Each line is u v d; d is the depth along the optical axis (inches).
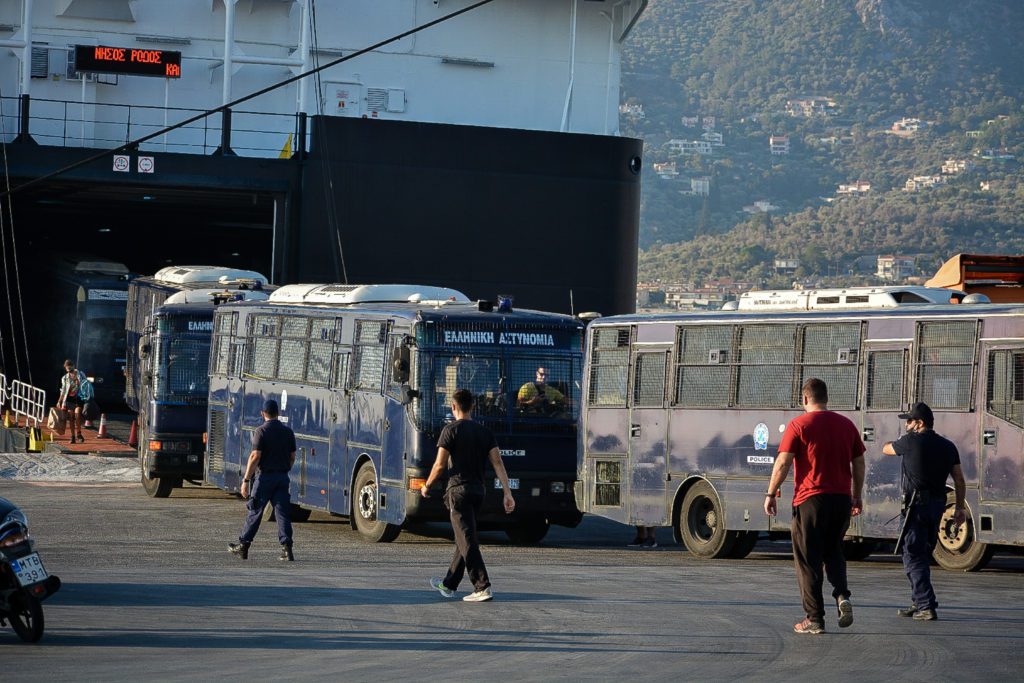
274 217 4987.7
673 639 1295.5
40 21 5275.6
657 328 2237.9
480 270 5068.9
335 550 2129.7
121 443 4239.7
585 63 5693.9
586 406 2325.3
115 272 5521.7
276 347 2650.1
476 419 2247.8
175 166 4867.1
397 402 2231.8
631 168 5241.1
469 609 1483.8
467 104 5595.5
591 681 1082.1
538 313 2357.3
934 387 1905.8
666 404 2209.6
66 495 3085.6
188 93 5403.5
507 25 5615.2
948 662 1181.1
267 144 5462.6
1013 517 1818.4
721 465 2124.8
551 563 2010.3
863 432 1967.3
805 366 2038.6
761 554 2250.2
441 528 2600.9
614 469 2282.2
